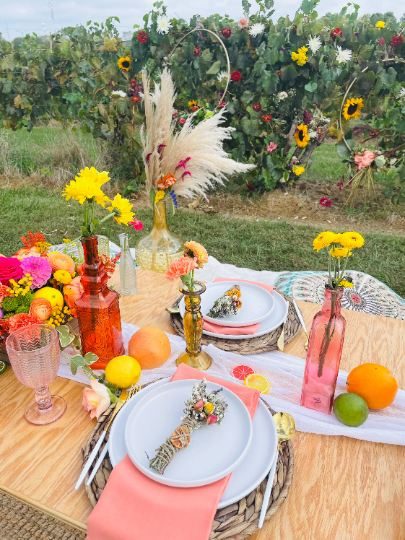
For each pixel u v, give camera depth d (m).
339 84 4.75
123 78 5.36
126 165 5.76
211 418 1.01
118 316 1.33
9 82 5.64
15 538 1.72
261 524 0.84
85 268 1.21
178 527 0.81
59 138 6.53
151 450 0.98
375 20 4.80
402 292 3.49
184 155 2.16
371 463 1.03
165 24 4.78
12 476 0.98
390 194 4.98
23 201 5.38
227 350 1.41
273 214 5.15
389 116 4.67
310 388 1.16
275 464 0.97
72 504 0.92
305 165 5.43
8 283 1.35
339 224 4.84
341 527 0.88
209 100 5.19
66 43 5.34
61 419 1.15
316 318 1.10
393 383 1.15
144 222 4.83
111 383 1.20
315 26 4.45
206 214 5.15
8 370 1.36
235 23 4.89
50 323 1.30
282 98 4.79
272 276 2.96
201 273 3.04
